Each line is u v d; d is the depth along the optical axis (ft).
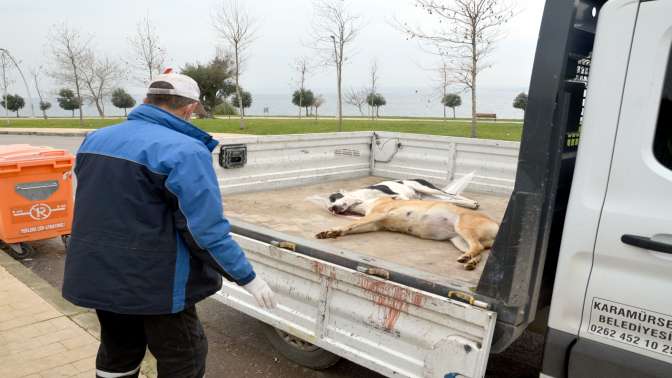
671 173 6.30
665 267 6.31
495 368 11.66
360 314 8.77
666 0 6.20
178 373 7.97
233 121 84.53
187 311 7.89
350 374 11.66
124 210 7.11
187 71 103.71
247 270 7.47
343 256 8.98
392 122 76.89
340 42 56.90
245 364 12.25
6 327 13.28
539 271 7.34
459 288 7.58
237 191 15.78
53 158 19.52
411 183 16.01
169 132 7.31
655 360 6.52
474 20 37.19
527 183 7.00
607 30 6.66
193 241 7.05
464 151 17.33
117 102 136.87
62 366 11.50
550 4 6.64
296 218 13.57
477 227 11.04
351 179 19.22
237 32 66.90
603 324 6.92
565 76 6.85
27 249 20.20
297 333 9.96
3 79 112.57
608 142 6.74
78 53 95.86
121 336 8.30
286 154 16.98
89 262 7.29
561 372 7.32
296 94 113.09
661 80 6.34
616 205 6.68
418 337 7.97
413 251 11.29
